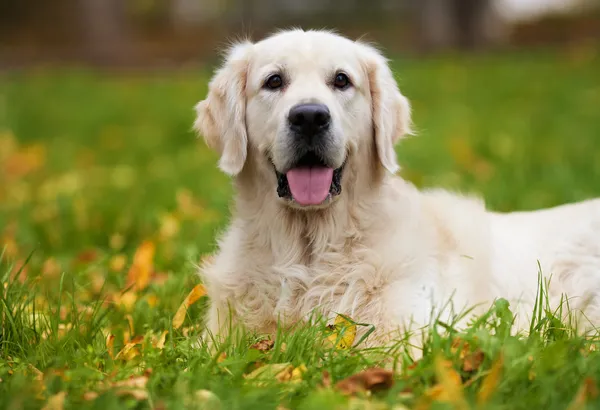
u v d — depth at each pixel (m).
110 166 9.95
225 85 4.27
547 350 3.13
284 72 4.01
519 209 6.90
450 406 2.73
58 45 27.59
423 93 15.16
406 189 4.39
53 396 2.99
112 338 3.96
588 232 4.46
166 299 4.59
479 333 3.18
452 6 24.73
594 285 4.34
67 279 5.04
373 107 4.21
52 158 10.57
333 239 3.96
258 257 4.08
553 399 2.82
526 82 15.71
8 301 4.09
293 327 3.94
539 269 4.22
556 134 10.59
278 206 4.00
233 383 3.15
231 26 31.84
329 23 31.36
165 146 11.19
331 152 3.80
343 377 3.21
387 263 3.89
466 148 9.56
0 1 31.34
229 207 4.40
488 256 4.37
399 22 30.69
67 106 14.90
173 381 3.16
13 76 19.84
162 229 6.33
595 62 17.91
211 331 4.05
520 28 27.61
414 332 3.64
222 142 4.26
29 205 7.75
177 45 27.70
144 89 17.03
